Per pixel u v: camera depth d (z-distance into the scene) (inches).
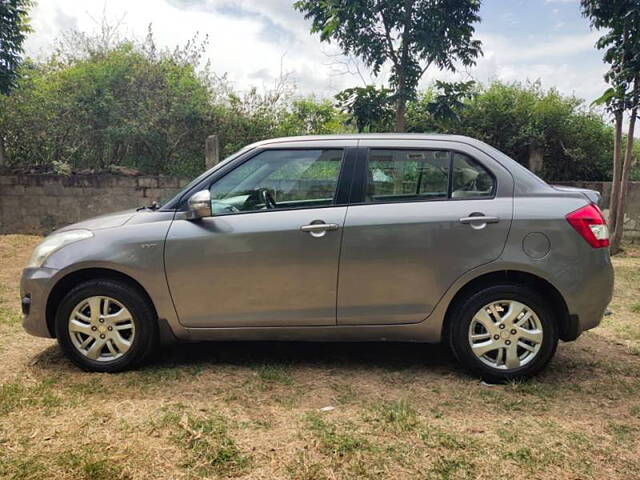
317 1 313.9
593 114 429.7
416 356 156.8
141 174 424.5
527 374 135.0
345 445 103.1
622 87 324.5
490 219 132.6
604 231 135.0
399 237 134.4
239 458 98.5
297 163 143.1
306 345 166.9
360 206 138.3
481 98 433.1
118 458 97.7
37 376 137.6
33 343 163.9
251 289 137.9
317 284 136.7
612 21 320.2
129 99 434.6
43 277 139.6
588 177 438.6
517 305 134.0
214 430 108.8
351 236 135.3
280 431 109.3
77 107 422.6
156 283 137.9
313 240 135.6
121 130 416.5
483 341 136.6
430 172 140.1
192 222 140.0
